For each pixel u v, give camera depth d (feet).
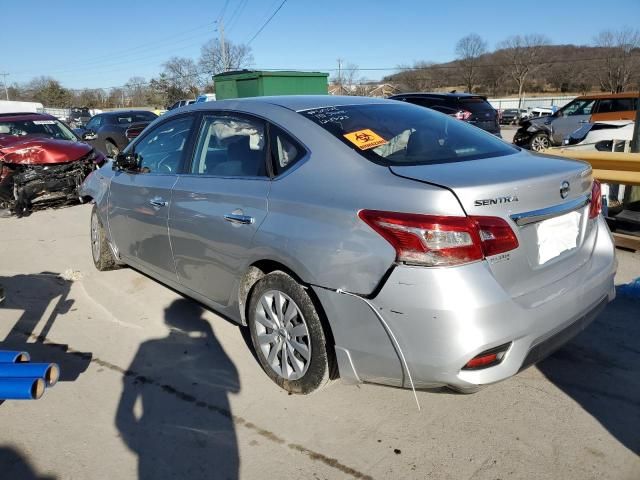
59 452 9.09
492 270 7.89
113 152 51.19
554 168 9.23
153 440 9.29
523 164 9.36
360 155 9.30
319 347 9.35
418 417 9.57
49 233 23.88
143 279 16.93
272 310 10.31
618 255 17.26
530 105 212.84
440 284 7.66
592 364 11.06
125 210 14.66
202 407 10.14
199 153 12.34
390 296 8.00
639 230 18.17
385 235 8.04
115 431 9.56
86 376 11.40
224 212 10.84
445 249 7.66
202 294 12.37
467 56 257.34
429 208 7.80
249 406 10.09
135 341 12.87
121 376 11.35
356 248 8.36
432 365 7.89
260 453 8.86
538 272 8.59
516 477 8.10
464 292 7.63
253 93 54.08
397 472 8.29
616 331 12.39
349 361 8.87
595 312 9.70
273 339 10.39
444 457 8.56
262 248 9.89
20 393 8.03
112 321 14.01
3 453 9.11
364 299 8.33
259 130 10.92
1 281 17.38
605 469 8.18
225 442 9.15
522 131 57.26
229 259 10.87
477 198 7.84
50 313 14.65
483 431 9.13
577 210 9.53
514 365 8.09
